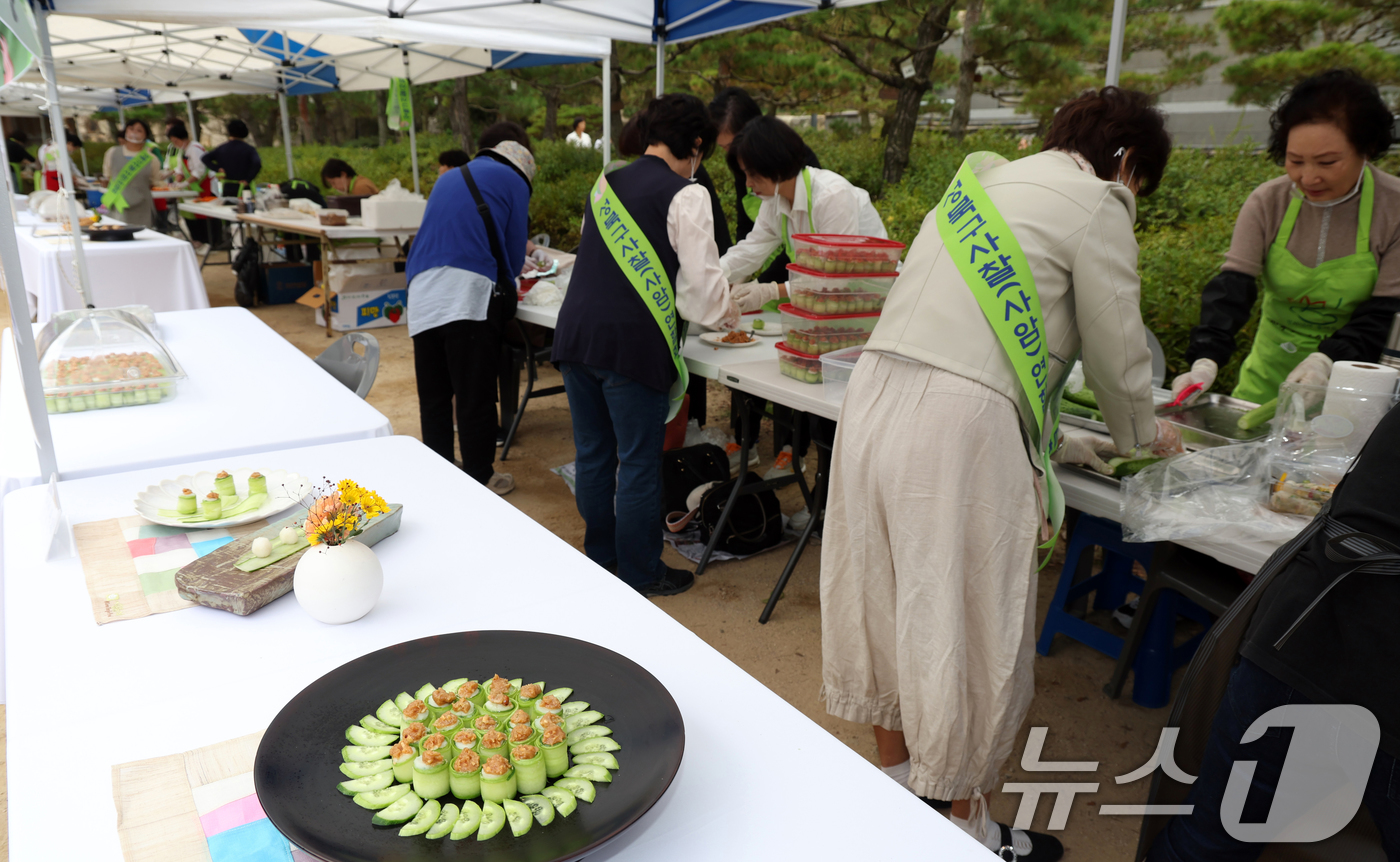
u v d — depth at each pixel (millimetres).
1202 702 1209
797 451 2891
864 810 799
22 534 1374
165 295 5383
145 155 7887
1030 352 1383
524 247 3266
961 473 1402
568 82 12742
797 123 10570
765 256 3072
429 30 4309
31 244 5223
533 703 865
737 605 2805
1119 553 2348
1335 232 2051
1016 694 1487
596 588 1223
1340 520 993
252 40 7570
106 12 3775
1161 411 1942
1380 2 5234
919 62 7918
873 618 1601
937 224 1508
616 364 2424
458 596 1192
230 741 872
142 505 1399
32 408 1511
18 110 12695
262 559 1221
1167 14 6598
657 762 779
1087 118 1463
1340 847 1137
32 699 943
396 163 14195
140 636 1079
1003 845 1622
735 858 738
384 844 689
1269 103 5797
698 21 4496
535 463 4023
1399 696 943
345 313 6391
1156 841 1293
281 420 2020
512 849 681
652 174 2406
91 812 779
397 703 879
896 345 1468
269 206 7797
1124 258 1397
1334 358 2027
